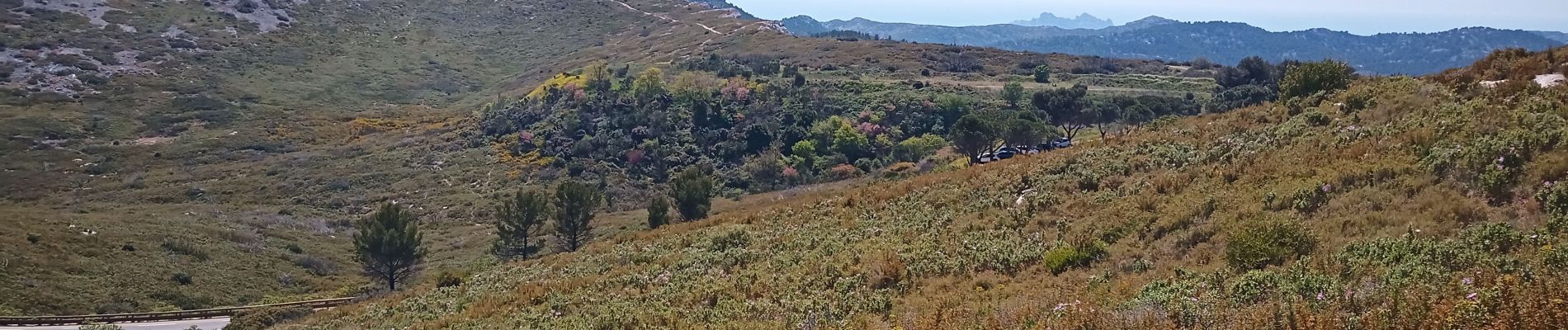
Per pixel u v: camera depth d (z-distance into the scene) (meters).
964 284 15.20
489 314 19.59
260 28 131.38
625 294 19.23
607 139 76.38
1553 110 16.22
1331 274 11.05
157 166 75.12
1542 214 11.62
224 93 100.44
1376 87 23.00
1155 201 18.00
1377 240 11.86
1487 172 13.33
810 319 14.14
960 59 123.50
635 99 86.56
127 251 43.75
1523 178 12.87
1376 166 15.50
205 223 53.81
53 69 98.62
